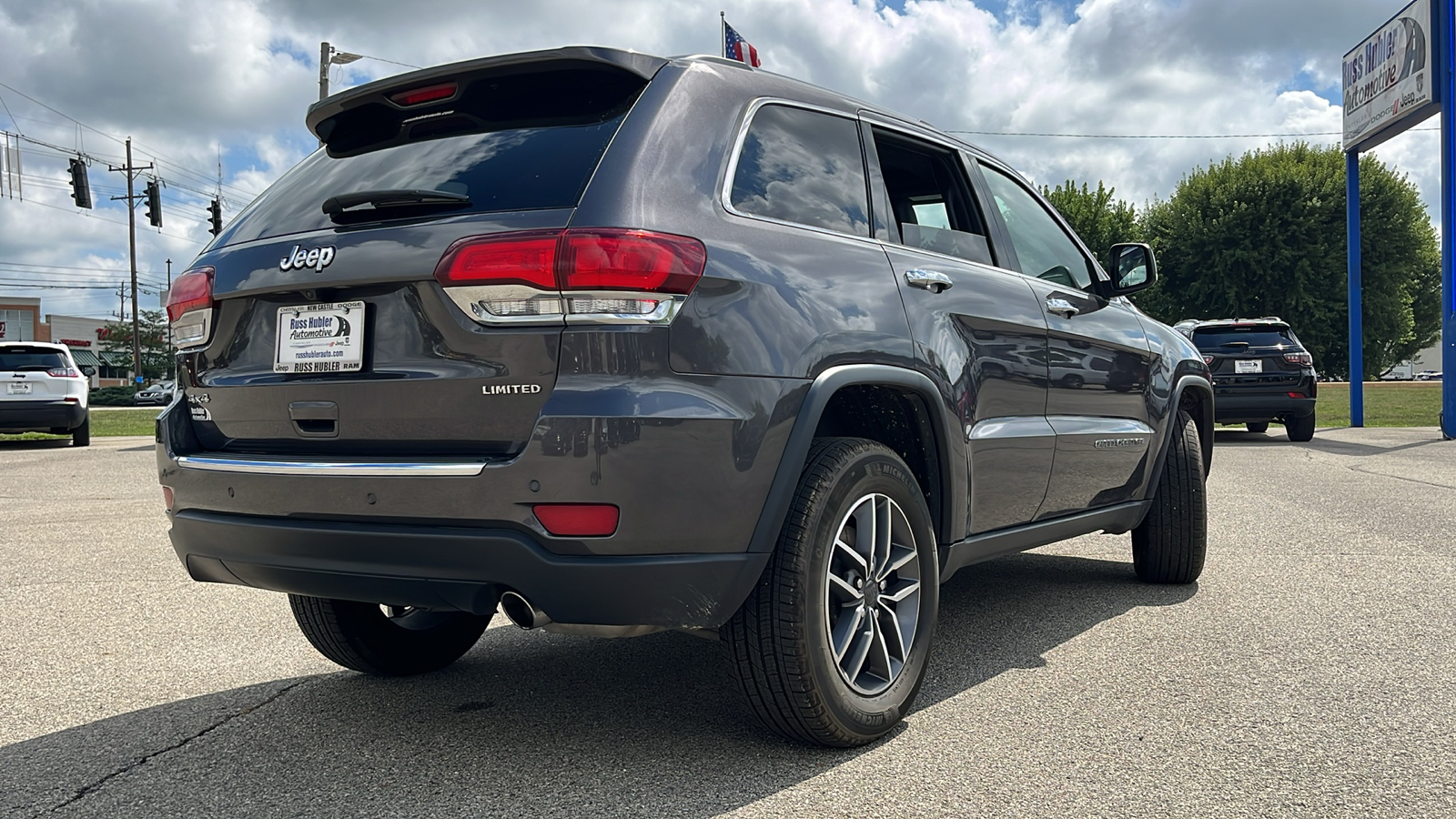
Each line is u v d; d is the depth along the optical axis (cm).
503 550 213
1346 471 964
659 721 277
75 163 2281
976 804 219
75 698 306
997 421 318
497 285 216
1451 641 352
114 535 625
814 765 242
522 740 264
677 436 214
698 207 234
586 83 252
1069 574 486
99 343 8656
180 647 364
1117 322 404
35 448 1492
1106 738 259
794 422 235
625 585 214
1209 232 4241
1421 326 5112
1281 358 1366
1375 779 231
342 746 262
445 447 225
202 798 228
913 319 279
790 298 242
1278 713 278
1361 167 4303
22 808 223
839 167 288
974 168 355
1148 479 422
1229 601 421
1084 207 4719
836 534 247
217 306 266
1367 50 1769
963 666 327
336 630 307
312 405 243
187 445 272
